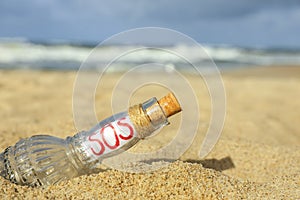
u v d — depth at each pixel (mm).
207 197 494
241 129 1023
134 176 515
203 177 526
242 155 724
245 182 555
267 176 658
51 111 1165
